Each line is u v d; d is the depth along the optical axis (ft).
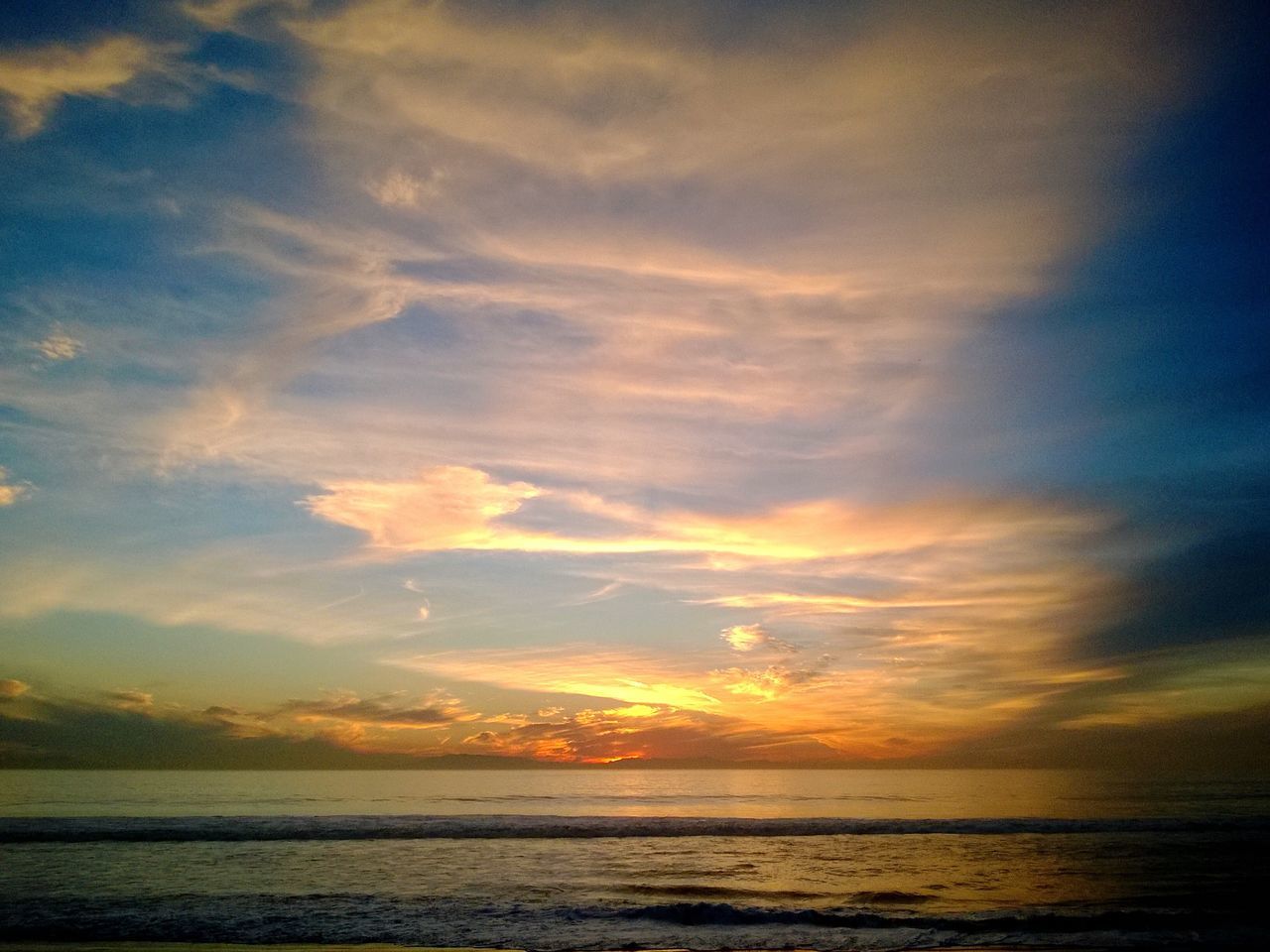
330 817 106.32
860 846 86.22
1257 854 78.48
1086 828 101.40
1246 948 43.65
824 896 57.67
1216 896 57.21
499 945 44.27
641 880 64.80
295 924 48.52
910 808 143.54
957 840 90.43
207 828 95.14
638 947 43.73
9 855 78.38
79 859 75.25
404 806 152.87
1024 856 77.92
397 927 47.88
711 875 67.00
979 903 55.01
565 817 110.63
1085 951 42.96
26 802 155.22
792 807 149.89
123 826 96.68
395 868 70.64
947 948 43.73
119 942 44.68
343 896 56.90
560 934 46.52
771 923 49.03
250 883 62.69
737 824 101.30
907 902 55.47
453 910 52.34
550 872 68.90
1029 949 43.39
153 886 61.16
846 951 43.09
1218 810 131.34
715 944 44.29
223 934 46.26
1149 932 46.83
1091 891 59.77
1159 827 101.55
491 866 72.13
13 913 50.98
